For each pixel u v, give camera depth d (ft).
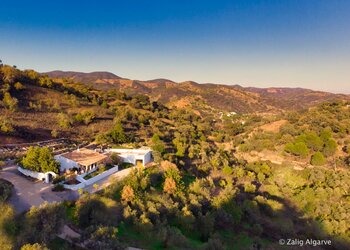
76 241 73.20
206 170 177.47
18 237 65.31
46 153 127.34
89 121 241.55
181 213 107.76
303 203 147.33
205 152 211.20
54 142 187.21
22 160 130.82
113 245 71.46
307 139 243.60
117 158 156.25
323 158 216.13
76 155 146.10
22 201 97.76
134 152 174.70
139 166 155.12
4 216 70.28
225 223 117.39
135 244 85.15
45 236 68.80
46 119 220.02
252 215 125.90
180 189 128.57
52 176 123.13
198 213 111.55
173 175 136.46
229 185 149.07
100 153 163.43
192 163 187.73
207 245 91.30
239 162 220.23
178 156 187.83
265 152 251.60
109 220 88.38
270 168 206.90
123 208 99.76
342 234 121.80
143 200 110.42
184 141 235.20
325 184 171.83
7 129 173.88
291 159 233.76
